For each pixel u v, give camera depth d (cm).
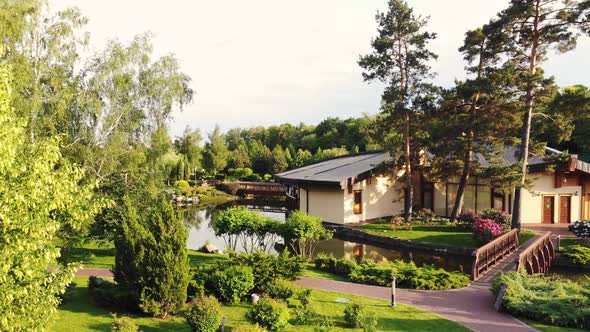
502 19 2109
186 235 1160
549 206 2678
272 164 6150
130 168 2023
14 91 1634
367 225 2741
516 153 2556
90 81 1998
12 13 1738
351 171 2980
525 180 2241
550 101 2158
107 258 1805
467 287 1491
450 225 2553
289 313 1135
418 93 2527
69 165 802
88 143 1952
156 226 1140
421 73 2541
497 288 1319
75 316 1089
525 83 2170
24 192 681
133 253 1151
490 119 2380
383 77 2578
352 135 6869
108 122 2019
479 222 2162
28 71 1758
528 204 2664
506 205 2719
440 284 1472
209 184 5675
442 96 2427
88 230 1580
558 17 2044
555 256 1941
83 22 2017
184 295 1134
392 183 3092
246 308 1203
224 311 1176
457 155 2533
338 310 1220
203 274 1277
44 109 1827
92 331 1002
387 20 2497
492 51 2281
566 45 2073
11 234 666
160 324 1069
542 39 2109
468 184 2975
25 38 1817
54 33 1914
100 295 1170
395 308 1253
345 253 2245
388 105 2494
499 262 1797
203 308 1016
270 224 1850
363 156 3697
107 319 1080
